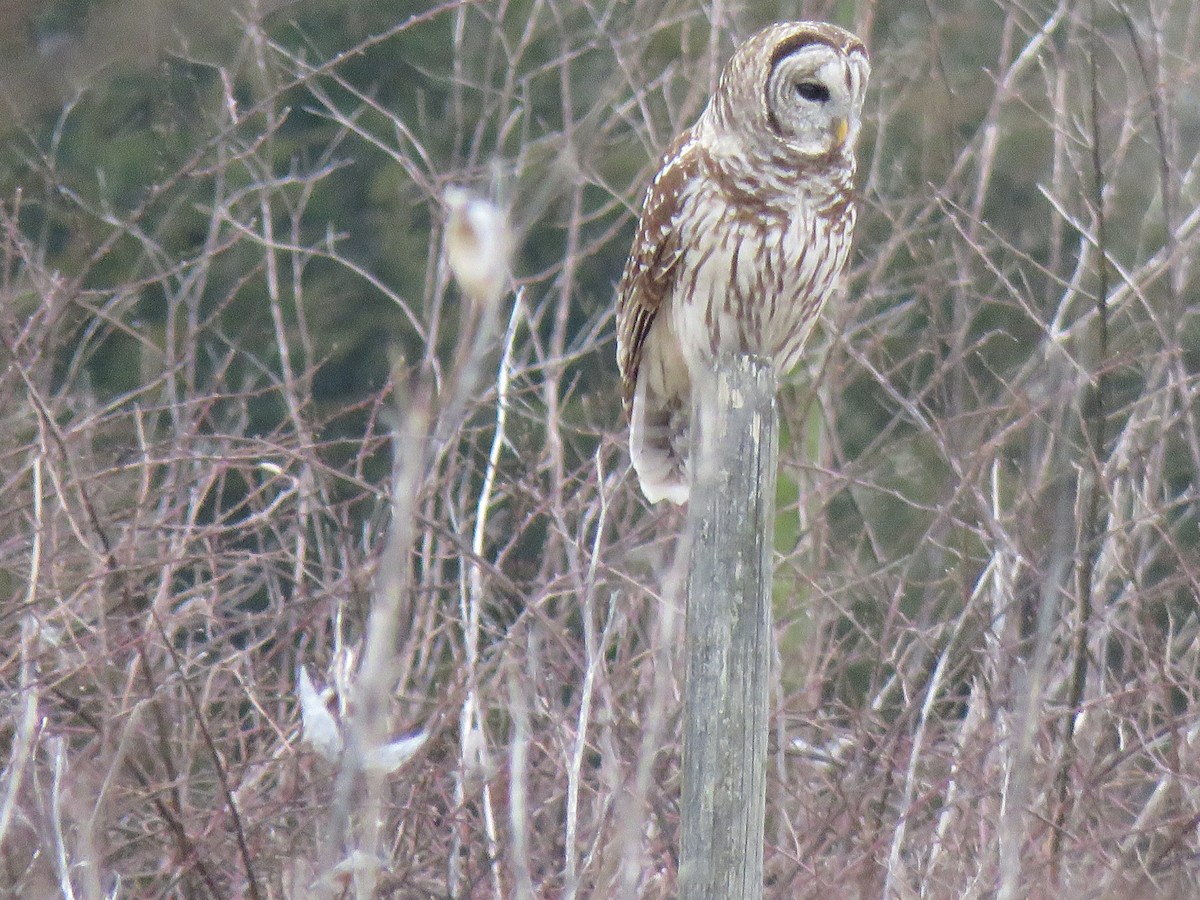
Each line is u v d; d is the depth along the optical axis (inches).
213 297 757.3
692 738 289.0
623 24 677.3
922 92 623.2
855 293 646.5
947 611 478.9
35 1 269.4
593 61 786.8
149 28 278.5
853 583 496.4
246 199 728.3
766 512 289.1
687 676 289.7
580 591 408.2
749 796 288.0
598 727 423.5
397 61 831.1
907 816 414.9
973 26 682.8
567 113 569.0
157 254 642.8
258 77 634.8
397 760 202.1
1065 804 432.8
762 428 288.7
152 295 730.8
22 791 381.1
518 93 798.5
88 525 447.2
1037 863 412.5
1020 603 446.0
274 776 482.9
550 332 799.1
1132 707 465.7
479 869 402.3
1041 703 393.1
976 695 446.3
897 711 522.3
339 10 808.3
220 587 518.0
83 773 378.3
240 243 772.6
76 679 426.9
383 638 167.8
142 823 424.5
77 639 426.0
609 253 815.7
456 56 618.5
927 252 609.6
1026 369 490.3
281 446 471.5
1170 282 502.3
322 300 789.2
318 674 447.5
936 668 453.4
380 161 852.6
